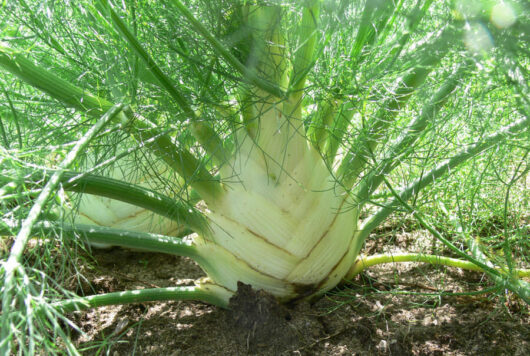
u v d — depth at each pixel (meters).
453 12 0.33
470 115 0.41
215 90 0.40
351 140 0.42
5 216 0.34
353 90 0.39
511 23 0.30
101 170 0.40
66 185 0.37
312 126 0.42
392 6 0.35
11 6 0.39
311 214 0.42
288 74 0.41
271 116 0.41
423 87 0.40
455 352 0.41
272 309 0.42
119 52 0.39
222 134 0.42
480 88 0.39
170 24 0.38
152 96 0.41
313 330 0.42
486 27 0.31
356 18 0.35
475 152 0.42
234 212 0.42
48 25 0.41
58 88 0.39
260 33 0.37
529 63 0.39
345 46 0.39
